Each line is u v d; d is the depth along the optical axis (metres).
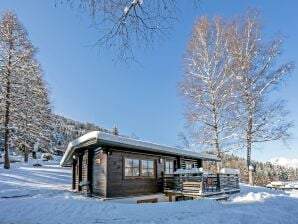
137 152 13.33
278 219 7.12
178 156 16.16
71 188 15.23
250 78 20.08
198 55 21.14
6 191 12.86
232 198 12.71
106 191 11.30
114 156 12.05
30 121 26.97
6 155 22.36
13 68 22.72
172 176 14.11
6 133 22.52
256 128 19.61
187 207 8.71
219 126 19.97
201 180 12.45
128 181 12.49
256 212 7.82
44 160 34.91
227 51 20.67
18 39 23.56
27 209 7.51
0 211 7.28
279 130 19.19
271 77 19.88
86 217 7.01
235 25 20.98
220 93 20.17
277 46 20.05
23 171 21.11
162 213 7.75
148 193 13.47
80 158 14.83
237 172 15.56
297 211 8.55
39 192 13.16
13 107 22.89
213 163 26.05
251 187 17.72
